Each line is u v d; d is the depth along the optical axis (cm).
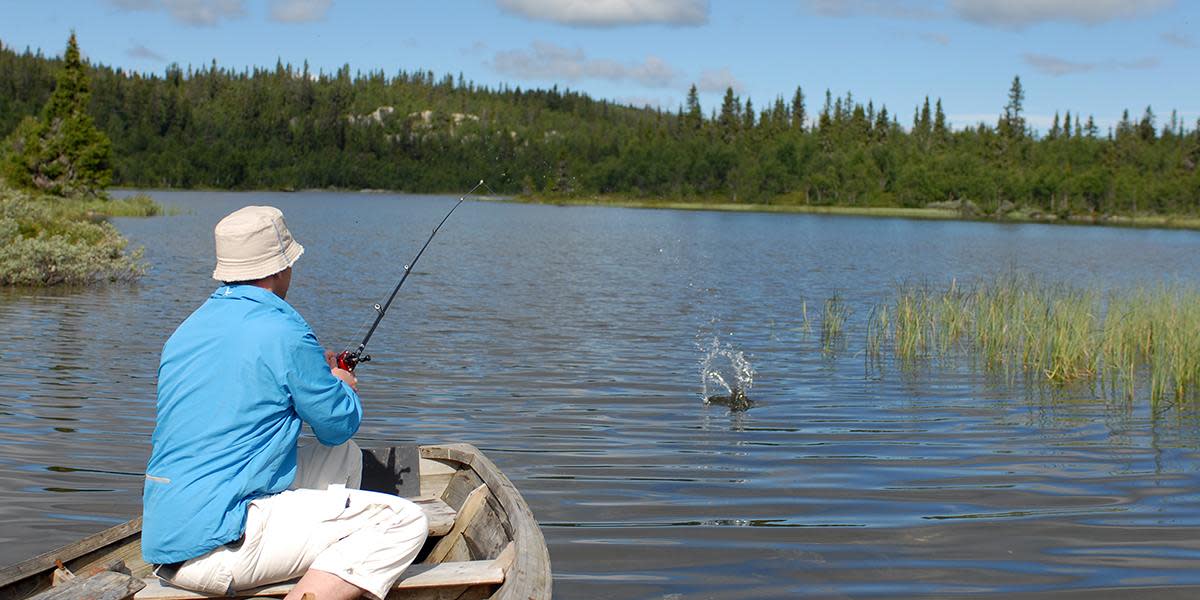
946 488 683
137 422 834
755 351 1310
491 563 401
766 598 492
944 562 543
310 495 373
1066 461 758
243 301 371
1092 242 5622
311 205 9775
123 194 11462
